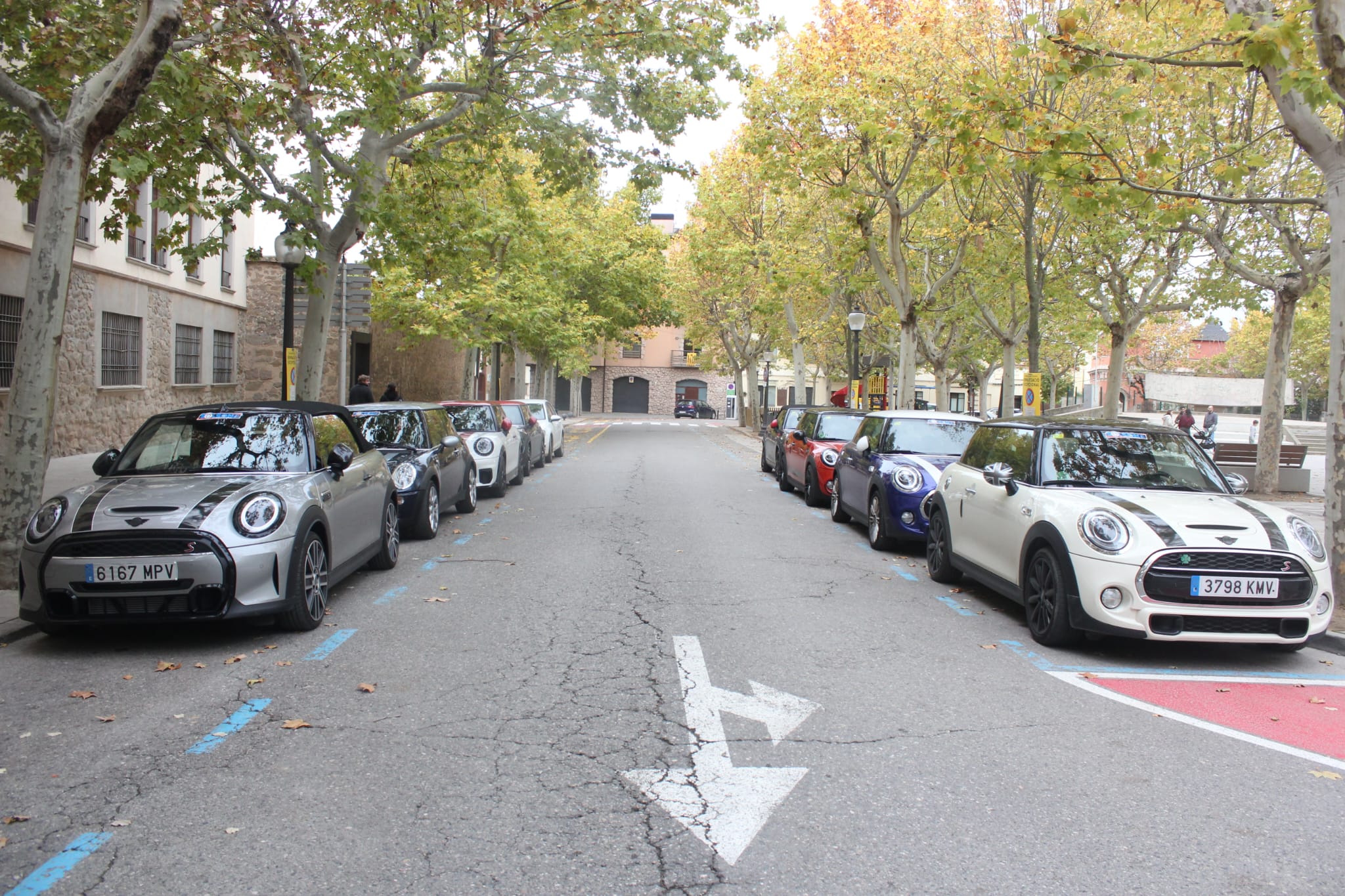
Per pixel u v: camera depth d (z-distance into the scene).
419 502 10.73
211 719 4.75
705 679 5.54
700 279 40.03
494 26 12.21
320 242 14.43
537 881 3.14
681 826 3.58
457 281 24.45
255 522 6.16
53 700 5.05
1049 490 7.02
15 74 10.41
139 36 7.83
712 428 50.03
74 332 19.06
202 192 12.77
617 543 10.88
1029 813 3.73
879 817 3.68
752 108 19.61
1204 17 9.44
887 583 8.84
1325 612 6.08
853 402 26.58
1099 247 19.58
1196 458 7.48
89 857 3.28
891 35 18.09
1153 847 3.45
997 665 6.04
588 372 58.03
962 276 25.39
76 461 18.16
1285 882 3.19
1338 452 7.72
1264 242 18.66
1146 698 5.39
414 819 3.62
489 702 5.07
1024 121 9.27
